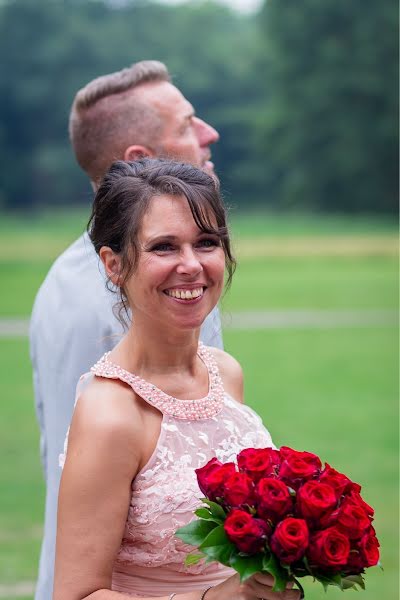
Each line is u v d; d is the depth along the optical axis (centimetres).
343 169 8038
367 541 243
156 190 269
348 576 247
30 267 4588
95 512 260
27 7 9494
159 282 267
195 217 266
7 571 734
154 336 276
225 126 9194
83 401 270
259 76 9562
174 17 9975
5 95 9369
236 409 288
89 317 361
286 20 8119
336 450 1196
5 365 1948
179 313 269
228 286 297
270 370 1903
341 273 4181
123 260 271
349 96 7975
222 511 247
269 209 8738
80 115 413
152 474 266
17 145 9431
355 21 7894
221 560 237
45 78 9475
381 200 8094
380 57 7819
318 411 1473
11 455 1158
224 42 9850
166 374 280
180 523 266
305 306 3030
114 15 10031
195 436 274
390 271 4278
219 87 9669
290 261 4797
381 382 1761
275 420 1405
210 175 280
